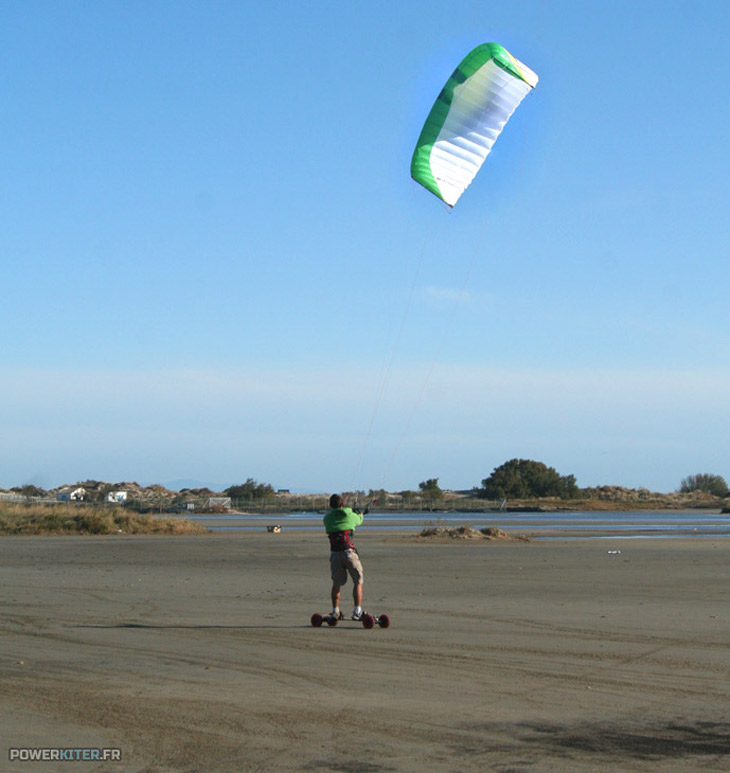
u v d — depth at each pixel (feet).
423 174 62.44
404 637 42.39
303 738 25.09
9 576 77.10
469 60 60.85
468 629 44.91
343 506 47.96
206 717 27.40
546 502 588.50
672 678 32.94
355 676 33.40
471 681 32.53
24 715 27.61
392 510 508.53
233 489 547.90
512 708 28.45
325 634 43.39
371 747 24.21
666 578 74.28
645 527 232.32
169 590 64.95
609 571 82.07
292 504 489.67
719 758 23.12
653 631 44.06
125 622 47.65
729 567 86.74
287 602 57.26
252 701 29.48
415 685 31.86
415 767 22.45
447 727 26.21
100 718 27.27
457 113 62.34
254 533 184.03
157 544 136.67
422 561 97.30
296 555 108.27
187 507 428.97
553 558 101.91
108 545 133.69
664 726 26.25
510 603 56.13
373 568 86.94
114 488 586.04
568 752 23.70
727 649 38.88
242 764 22.75
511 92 62.44
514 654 37.83
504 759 23.12
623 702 29.25
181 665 35.55
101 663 35.96
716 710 28.17
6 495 351.05
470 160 63.62
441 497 590.14
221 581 72.49
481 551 117.29
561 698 29.81
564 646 39.75
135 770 22.31
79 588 66.39
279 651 38.65
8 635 43.09
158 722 26.78
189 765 22.70
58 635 43.06
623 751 23.75
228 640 41.55
